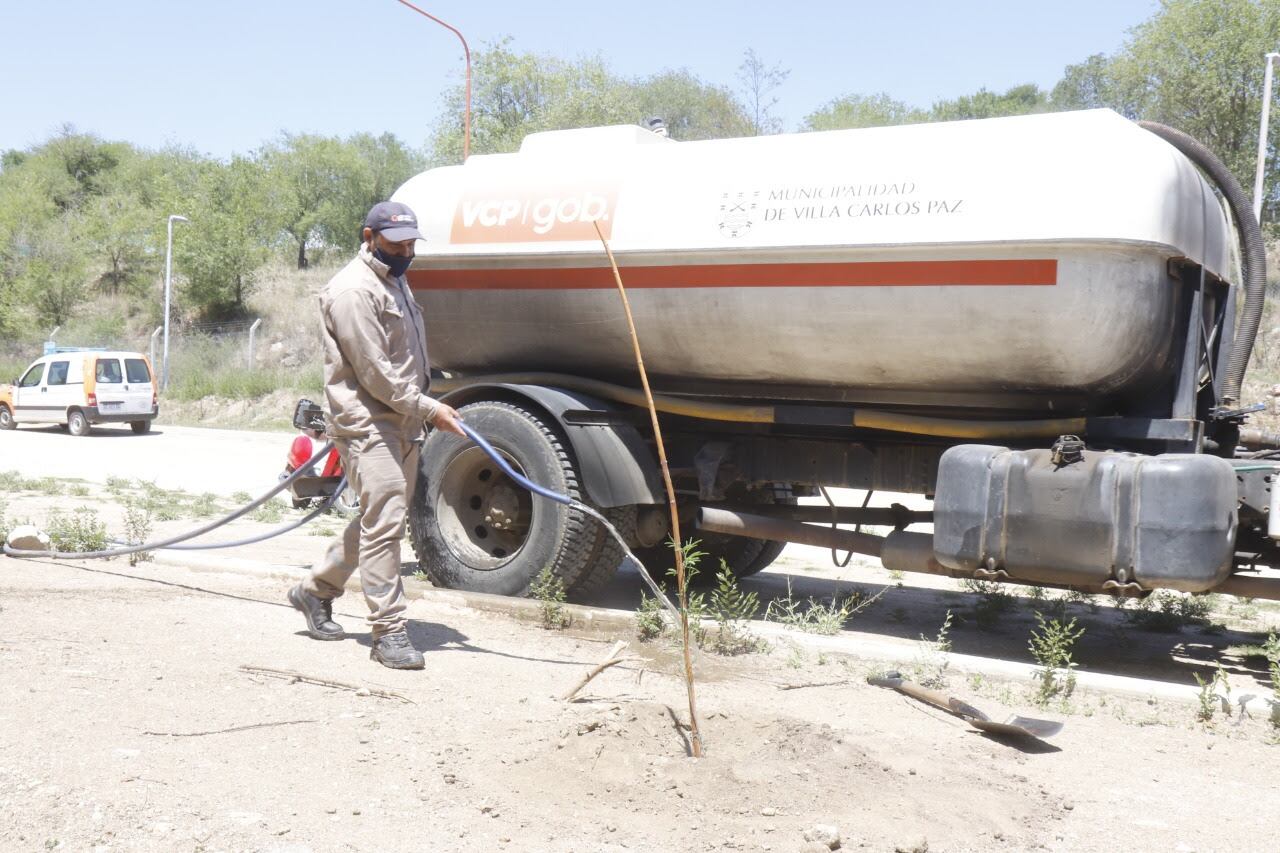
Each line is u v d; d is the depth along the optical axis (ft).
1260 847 11.58
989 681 18.40
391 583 16.72
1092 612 26.22
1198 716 16.81
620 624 20.66
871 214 19.80
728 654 19.47
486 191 23.99
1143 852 11.24
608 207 22.40
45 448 73.97
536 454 22.13
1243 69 124.06
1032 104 246.68
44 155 284.20
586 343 23.47
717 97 137.90
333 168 239.71
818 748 12.92
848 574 31.55
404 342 17.06
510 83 157.48
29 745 11.71
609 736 12.88
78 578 21.57
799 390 22.50
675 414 24.07
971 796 12.20
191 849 9.77
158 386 125.18
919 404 21.63
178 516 36.73
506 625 20.81
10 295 177.68
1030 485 18.57
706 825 10.99
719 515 23.21
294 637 17.95
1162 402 20.27
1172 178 18.61
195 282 175.52
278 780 11.53
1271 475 18.31
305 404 33.81
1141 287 18.47
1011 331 19.02
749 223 20.86
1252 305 22.17
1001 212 18.76
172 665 15.47
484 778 11.95
